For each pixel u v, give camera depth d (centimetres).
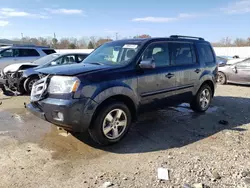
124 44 468
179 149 388
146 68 426
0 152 369
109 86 374
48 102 361
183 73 514
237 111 625
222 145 404
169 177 303
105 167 329
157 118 555
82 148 388
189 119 550
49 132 455
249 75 1015
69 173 313
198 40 591
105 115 378
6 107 649
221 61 1465
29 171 316
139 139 429
